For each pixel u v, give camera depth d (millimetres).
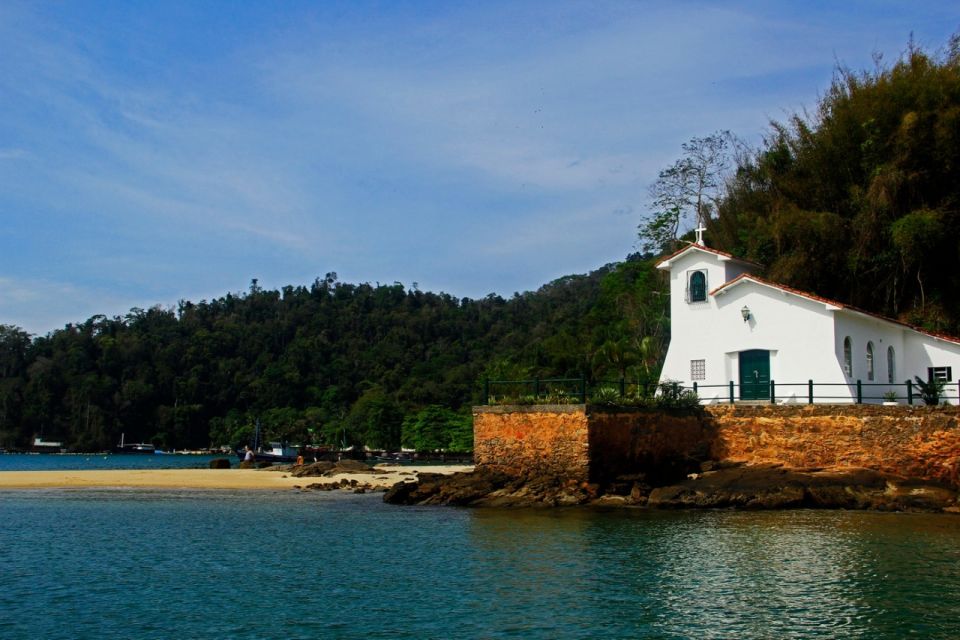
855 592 23125
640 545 29734
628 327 76375
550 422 40094
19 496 48500
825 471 38781
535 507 38625
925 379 46406
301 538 32406
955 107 48562
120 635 20016
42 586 24781
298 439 132250
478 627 20344
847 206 53531
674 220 75375
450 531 33375
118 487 54250
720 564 26625
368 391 152000
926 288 50312
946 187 50062
